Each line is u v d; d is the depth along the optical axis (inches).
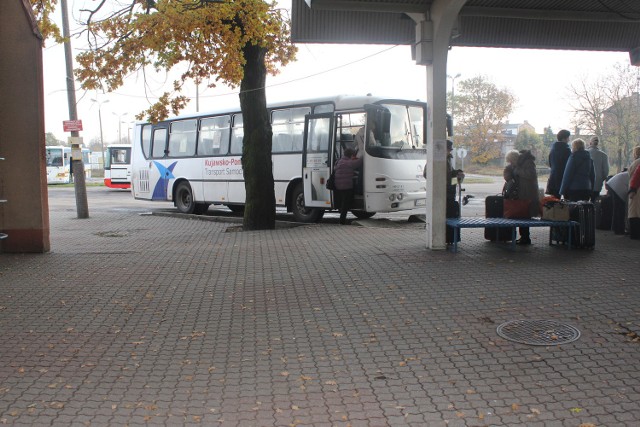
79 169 775.7
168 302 291.6
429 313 258.8
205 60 530.9
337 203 598.9
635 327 230.8
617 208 457.7
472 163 2876.5
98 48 547.8
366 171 591.8
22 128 427.8
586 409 165.3
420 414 165.9
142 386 190.7
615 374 188.1
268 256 400.2
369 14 432.1
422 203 620.7
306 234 508.1
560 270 328.5
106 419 167.0
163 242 504.4
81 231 622.8
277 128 689.0
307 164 642.2
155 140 880.9
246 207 586.6
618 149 1590.8
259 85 574.9
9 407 175.3
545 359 202.5
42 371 204.4
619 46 497.4
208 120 797.9
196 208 834.2
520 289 291.1
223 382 193.0
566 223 382.9
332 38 438.3
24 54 425.7
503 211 417.4
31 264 389.1
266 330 245.3
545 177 2235.5
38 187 430.9
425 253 386.9
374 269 345.1
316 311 269.0
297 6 420.8
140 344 231.9
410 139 617.9
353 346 223.0
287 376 196.7
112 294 308.0
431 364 202.4
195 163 814.5
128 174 1588.3
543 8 425.7
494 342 220.7
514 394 176.6
